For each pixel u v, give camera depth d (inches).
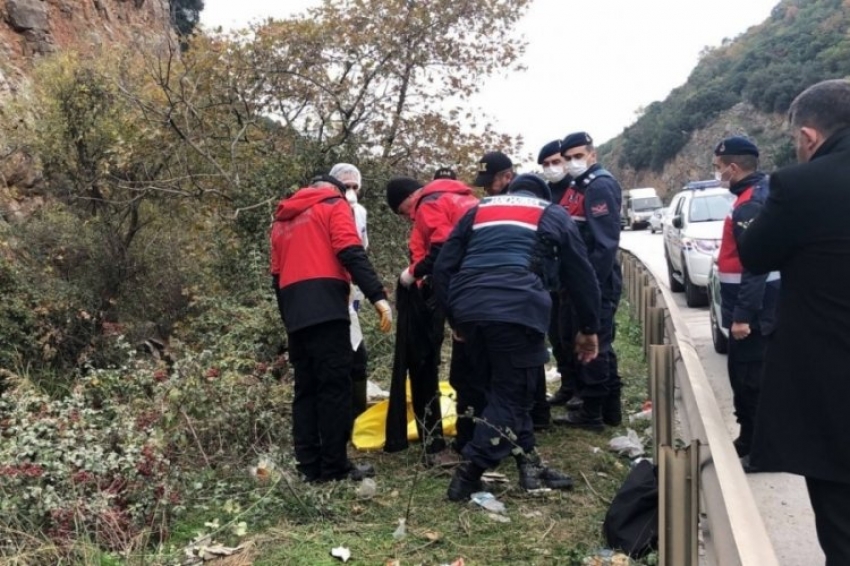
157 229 393.1
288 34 385.4
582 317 175.8
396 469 194.1
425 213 193.0
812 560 150.9
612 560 138.2
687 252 466.3
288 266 182.4
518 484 179.0
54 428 175.5
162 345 328.5
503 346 165.6
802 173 106.0
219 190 387.5
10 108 401.1
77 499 150.4
